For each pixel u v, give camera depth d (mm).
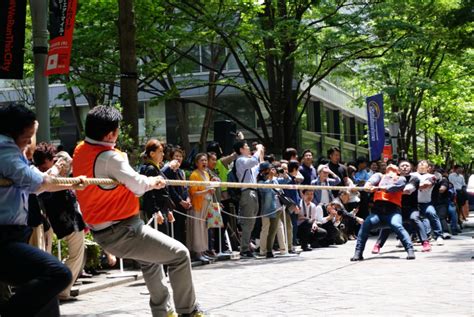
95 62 17469
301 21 20250
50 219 8180
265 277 9609
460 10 18766
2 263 4395
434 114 34156
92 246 10305
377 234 19203
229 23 18891
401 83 24641
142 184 5223
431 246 14258
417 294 7340
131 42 12898
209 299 7684
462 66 27797
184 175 11766
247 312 6617
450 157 38719
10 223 4418
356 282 8547
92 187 5203
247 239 13180
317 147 37125
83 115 33688
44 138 10523
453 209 18500
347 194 16016
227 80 21828
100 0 16656
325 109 39219
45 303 4348
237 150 13227
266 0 19656
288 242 14070
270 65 21516
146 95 33438
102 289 9344
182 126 24062
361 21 19266
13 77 10312
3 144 4457
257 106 22422
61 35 10336
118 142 11898
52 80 19188
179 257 5445
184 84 22312
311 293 7742
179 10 19875
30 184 4469
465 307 6434
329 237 15547
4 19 10234
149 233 5371
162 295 5664
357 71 25422
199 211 12195
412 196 13078
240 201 13117
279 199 13430
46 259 4371
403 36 19953
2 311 4309
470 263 10289
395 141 26797
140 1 16672
